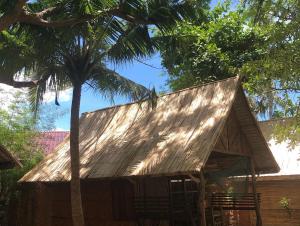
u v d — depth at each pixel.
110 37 11.41
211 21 19.73
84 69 11.80
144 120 13.62
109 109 15.80
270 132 16.36
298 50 8.77
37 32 10.54
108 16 10.59
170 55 13.02
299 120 9.88
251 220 16.47
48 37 10.68
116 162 12.09
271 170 14.12
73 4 9.12
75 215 11.38
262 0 9.71
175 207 12.38
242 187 14.74
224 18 19.64
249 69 10.20
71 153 11.66
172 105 13.27
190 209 12.19
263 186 16.34
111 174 11.64
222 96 12.02
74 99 11.81
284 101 10.70
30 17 8.25
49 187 15.48
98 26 10.95
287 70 8.94
